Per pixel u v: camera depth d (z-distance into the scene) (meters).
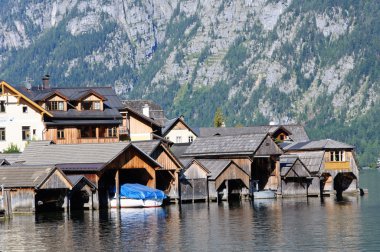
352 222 138.88
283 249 113.06
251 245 116.06
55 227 133.50
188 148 193.75
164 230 129.75
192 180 173.12
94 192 156.25
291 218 144.38
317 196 195.62
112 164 157.62
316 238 121.44
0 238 123.94
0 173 150.12
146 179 164.62
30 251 114.31
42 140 185.12
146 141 167.75
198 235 124.88
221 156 188.00
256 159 192.38
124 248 114.88
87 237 123.62
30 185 146.62
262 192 184.75
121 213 151.75
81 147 163.50
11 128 199.88
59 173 148.88
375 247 113.62
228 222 138.62
